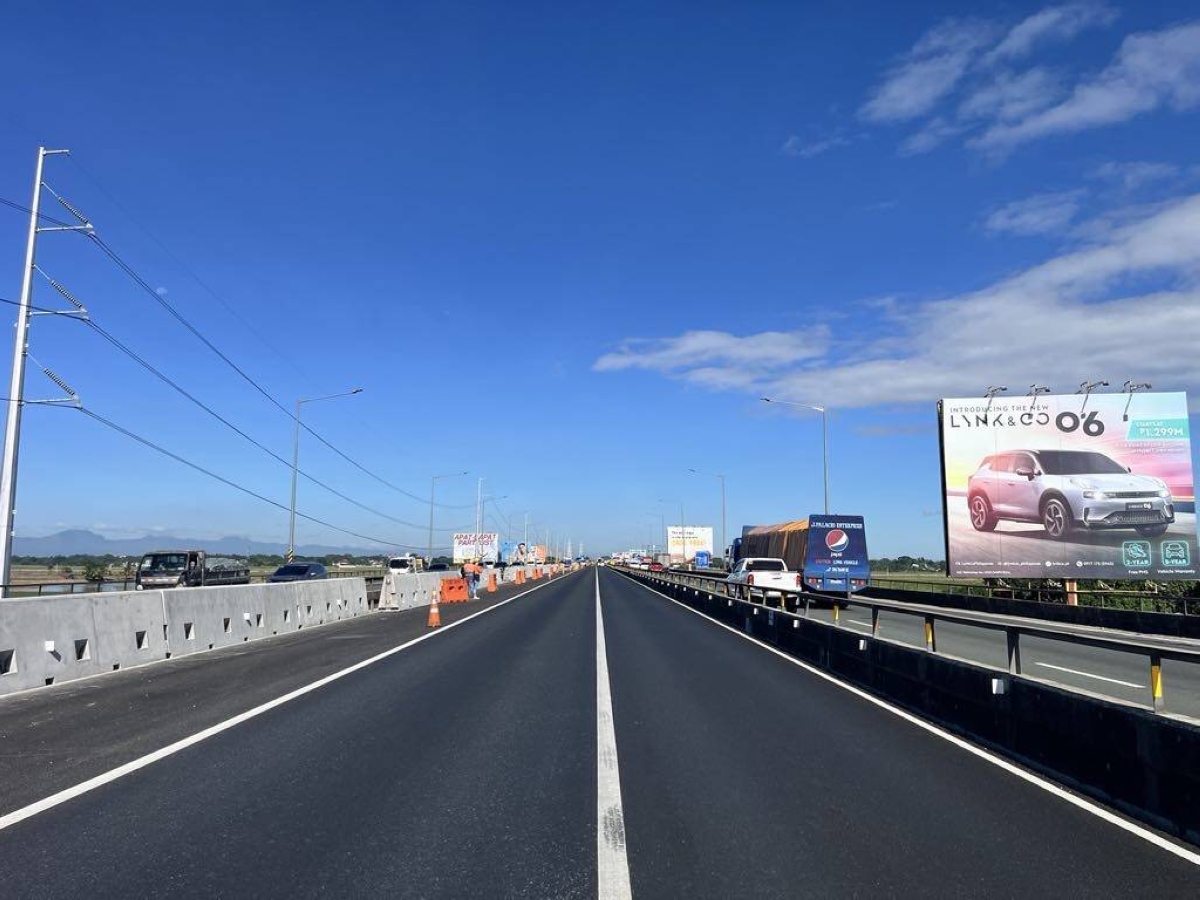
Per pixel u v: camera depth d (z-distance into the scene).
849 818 6.96
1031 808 7.27
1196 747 6.40
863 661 14.35
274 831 6.50
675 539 115.25
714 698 12.88
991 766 8.71
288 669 15.62
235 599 20.67
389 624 26.97
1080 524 35.69
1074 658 17.69
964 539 36.34
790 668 16.55
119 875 5.62
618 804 7.30
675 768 8.57
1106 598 37.75
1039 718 8.70
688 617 31.58
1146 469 35.56
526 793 7.62
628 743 9.69
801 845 6.30
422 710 11.55
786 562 43.88
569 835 6.47
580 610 34.81
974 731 10.08
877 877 5.68
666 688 13.80
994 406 36.66
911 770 8.54
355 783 7.88
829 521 38.59
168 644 17.27
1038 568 35.84
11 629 12.94
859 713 11.70
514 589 60.50
